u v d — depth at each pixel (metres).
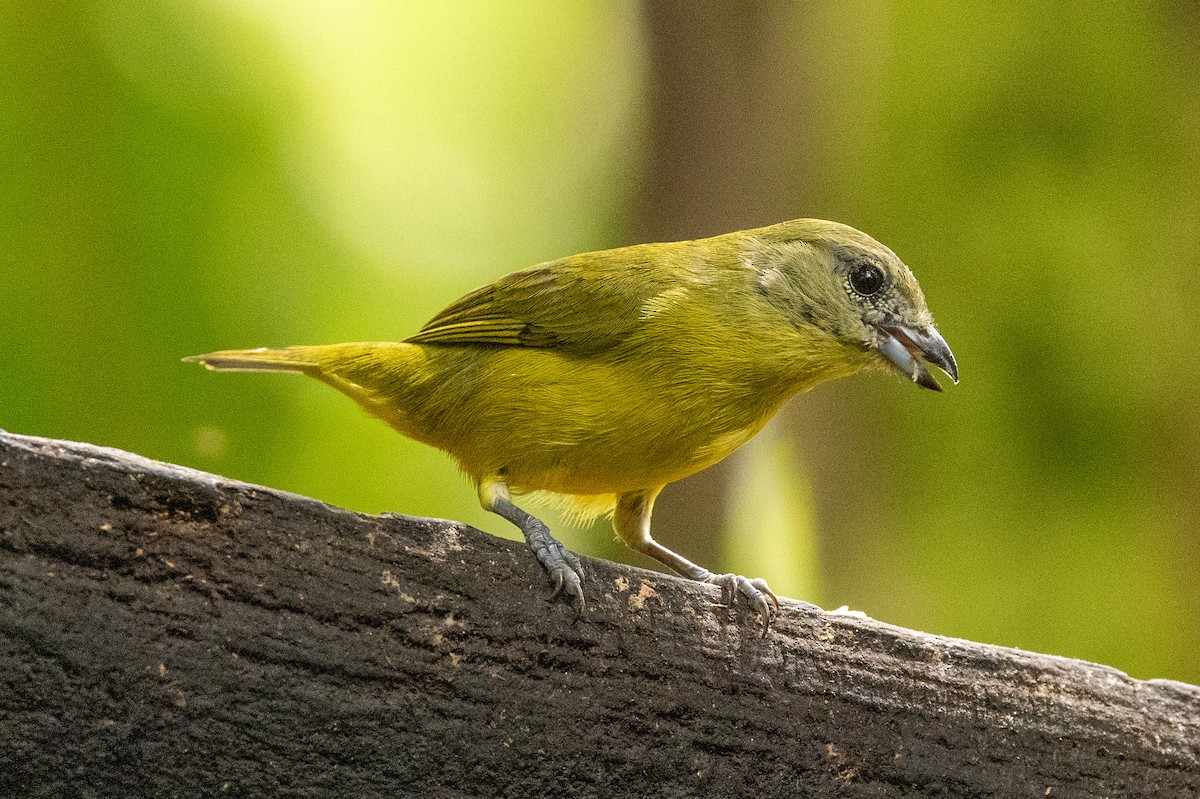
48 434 11.35
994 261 12.75
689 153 12.63
